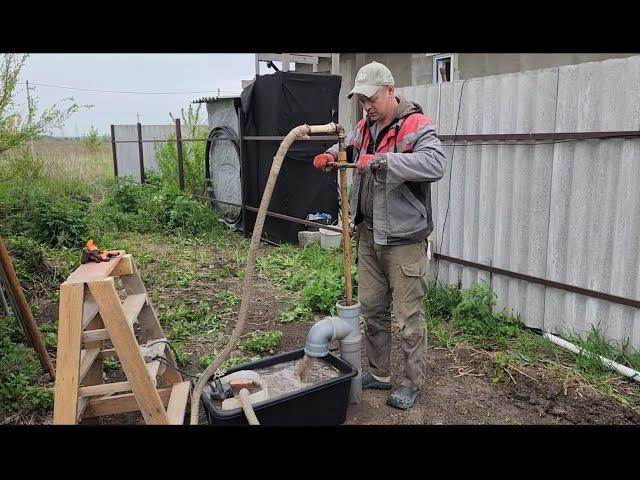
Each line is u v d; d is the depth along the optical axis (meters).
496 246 4.68
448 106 4.93
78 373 2.44
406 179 2.78
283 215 7.57
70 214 7.62
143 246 7.96
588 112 3.88
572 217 4.07
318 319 4.96
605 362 3.73
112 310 2.47
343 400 3.02
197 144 11.45
